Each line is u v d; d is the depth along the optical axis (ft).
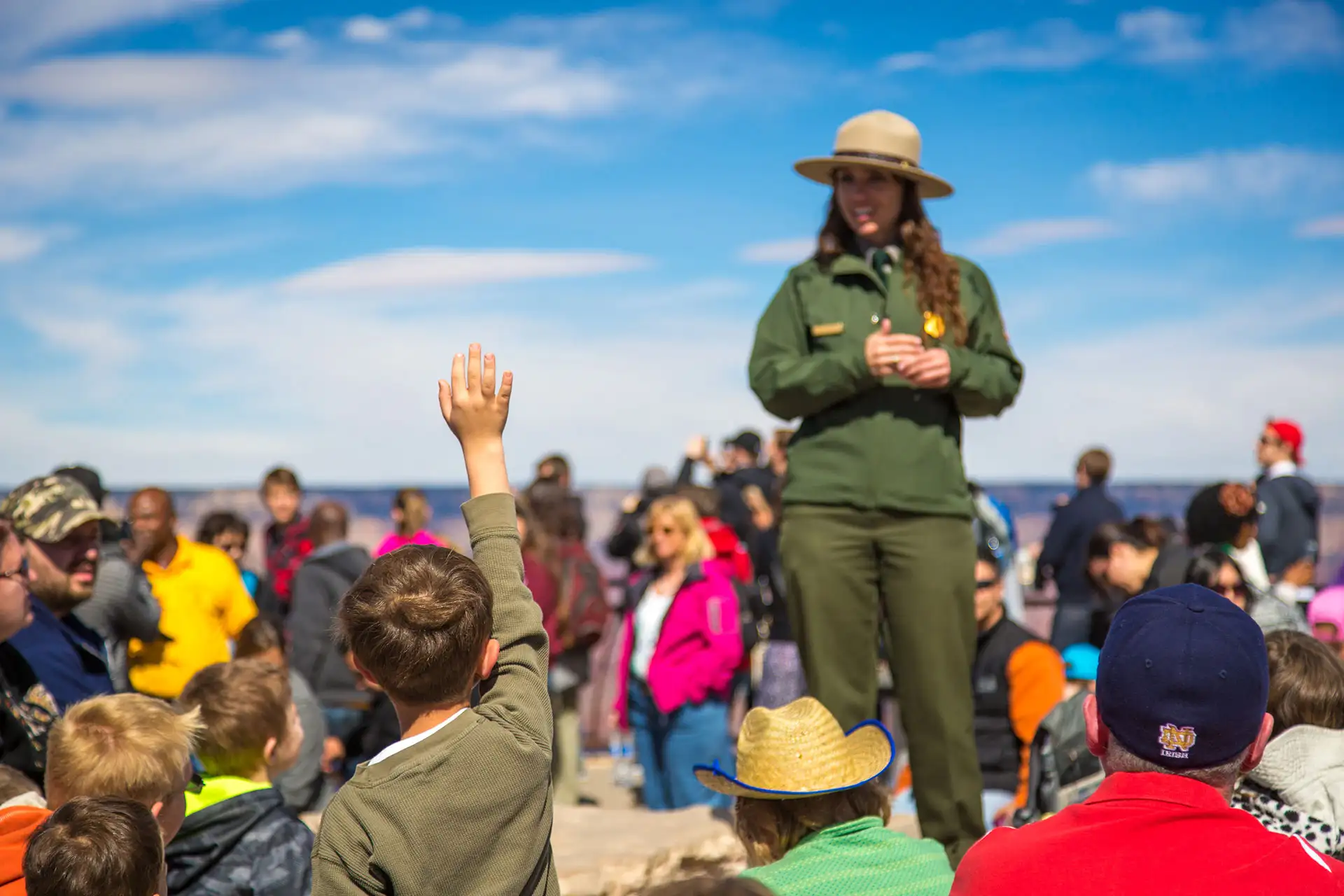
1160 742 5.59
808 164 12.23
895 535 11.64
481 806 6.31
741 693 26.76
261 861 9.41
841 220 12.50
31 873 6.52
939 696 11.60
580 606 24.50
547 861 6.66
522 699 6.79
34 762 10.16
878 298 12.07
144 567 19.06
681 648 21.59
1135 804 5.59
